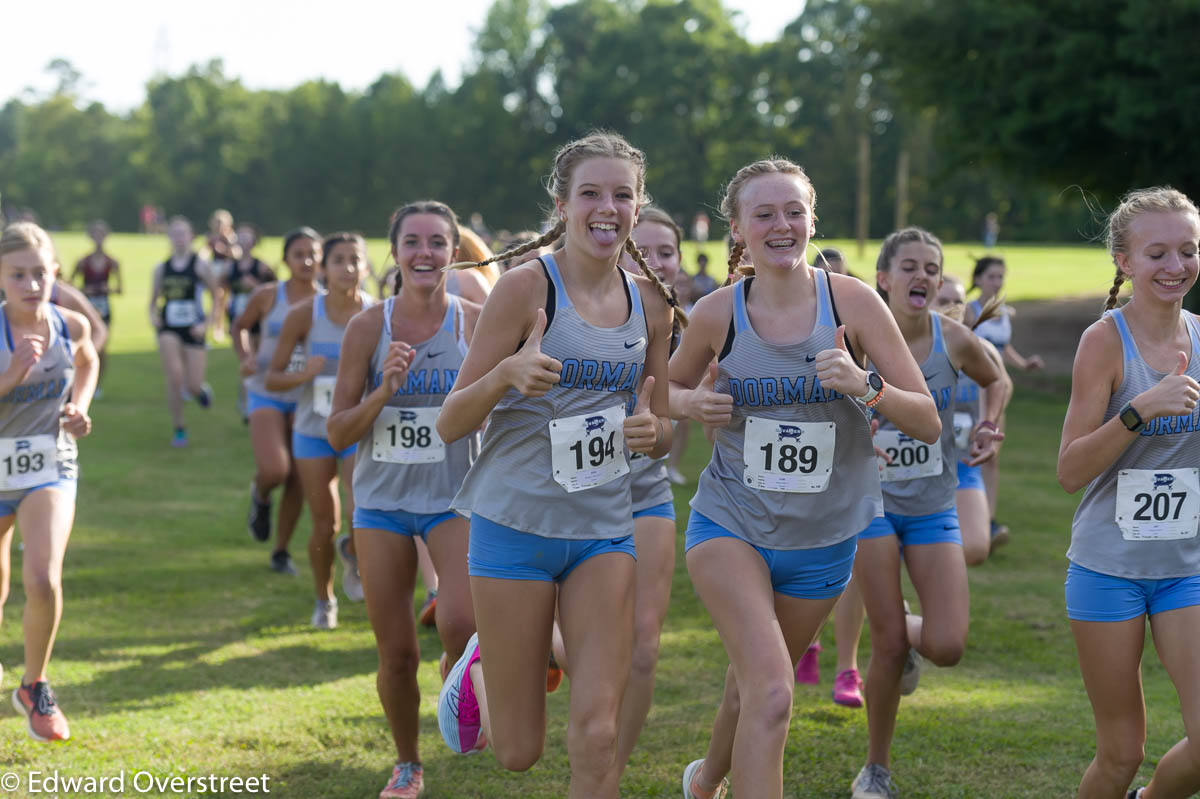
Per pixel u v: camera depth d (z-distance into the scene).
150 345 40.88
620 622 6.48
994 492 15.59
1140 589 6.76
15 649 11.14
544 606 6.57
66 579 13.77
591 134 6.50
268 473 13.91
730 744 7.24
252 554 15.34
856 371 6.38
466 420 6.31
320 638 11.81
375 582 8.30
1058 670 10.92
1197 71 31.56
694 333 7.01
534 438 6.46
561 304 6.36
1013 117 35.97
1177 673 6.61
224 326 35.19
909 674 9.03
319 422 11.91
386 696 8.16
